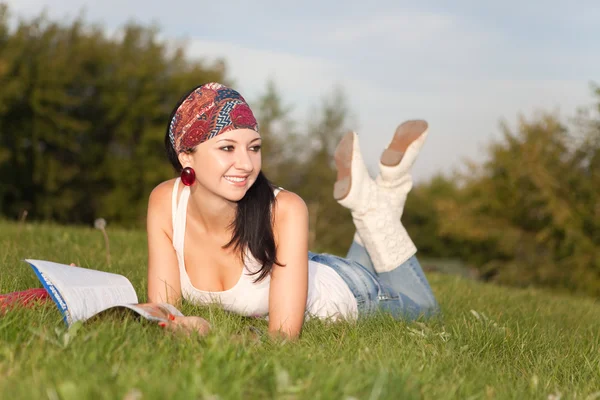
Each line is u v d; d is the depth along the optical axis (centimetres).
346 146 427
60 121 2928
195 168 295
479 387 245
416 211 5288
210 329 258
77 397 164
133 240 755
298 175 4656
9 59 2853
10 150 2917
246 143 289
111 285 296
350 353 267
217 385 182
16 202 3022
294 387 184
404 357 266
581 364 333
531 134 2581
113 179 3139
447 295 583
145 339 239
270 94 4703
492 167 2661
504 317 468
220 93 289
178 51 3409
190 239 327
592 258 2286
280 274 315
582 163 2486
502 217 2673
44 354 218
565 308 652
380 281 416
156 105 3156
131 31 3356
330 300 376
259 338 282
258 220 310
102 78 3112
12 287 365
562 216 2323
